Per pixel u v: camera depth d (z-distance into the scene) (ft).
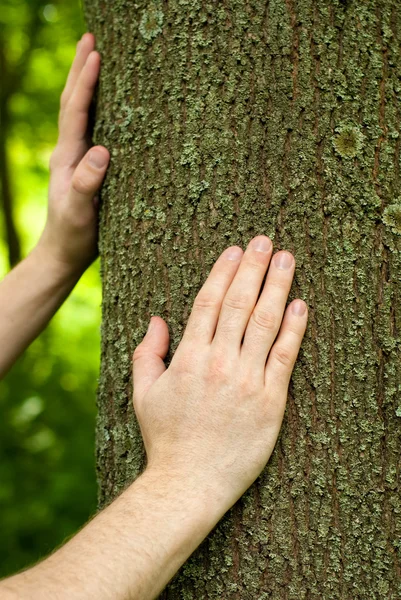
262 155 3.37
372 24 3.40
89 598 3.01
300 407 3.34
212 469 3.20
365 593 3.31
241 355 3.26
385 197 3.37
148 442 3.27
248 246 3.33
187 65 3.42
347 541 3.31
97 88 3.65
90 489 7.22
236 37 3.39
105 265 3.56
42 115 10.77
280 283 3.30
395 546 3.32
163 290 3.42
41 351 9.49
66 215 3.65
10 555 6.53
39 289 3.75
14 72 10.57
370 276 3.35
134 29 3.50
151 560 3.09
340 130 3.36
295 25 3.38
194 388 3.24
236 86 3.38
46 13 9.58
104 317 3.56
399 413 3.34
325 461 3.33
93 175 3.55
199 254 3.39
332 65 3.37
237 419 3.23
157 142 3.44
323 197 3.35
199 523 3.16
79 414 8.59
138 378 3.35
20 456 7.89
